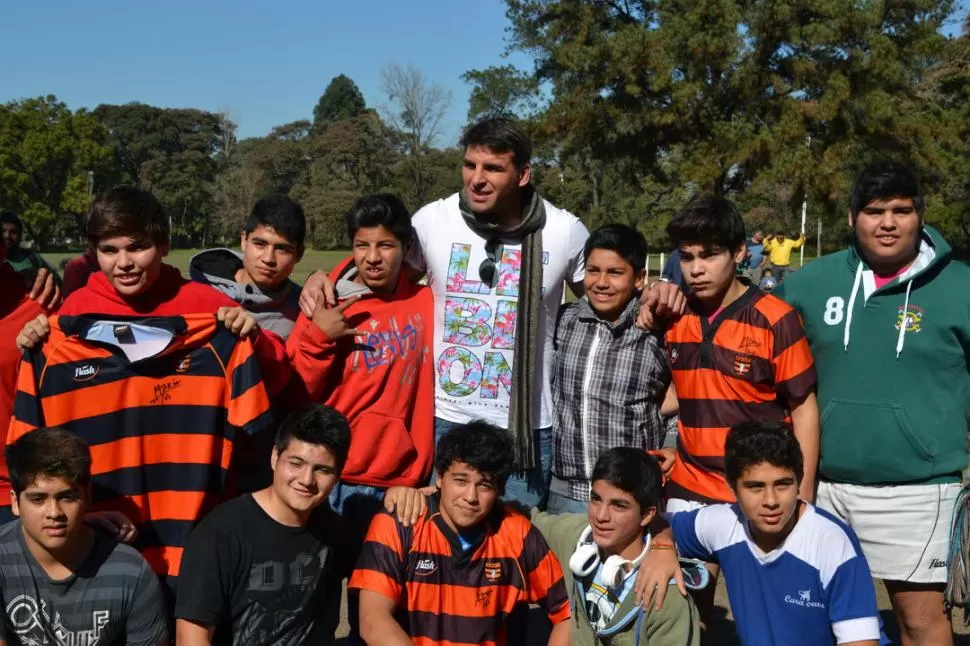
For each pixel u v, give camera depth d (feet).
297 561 11.27
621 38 105.60
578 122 112.68
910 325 12.03
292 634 11.32
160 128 313.73
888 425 12.19
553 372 13.78
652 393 13.26
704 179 104.42
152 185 277.85
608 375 13.09
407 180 233.14
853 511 12.68
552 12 119.24
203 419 11.38
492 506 11.96
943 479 12.28
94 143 241.14
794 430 12.39
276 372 12.04
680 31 103.76
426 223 13.82
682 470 12.84
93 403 11.11
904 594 12.71
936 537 12.26
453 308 13.48
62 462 10.15
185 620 10.72
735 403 12.26
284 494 10.99
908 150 105.40
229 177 284.61
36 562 10.61
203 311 11.76
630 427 13.12
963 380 12.25
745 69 102.47
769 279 71.61
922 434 12.10
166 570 11.43
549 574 12.04
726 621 16.56
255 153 281.13
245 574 11.02
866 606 10.84
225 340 11.43
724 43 100.68
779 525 10.93
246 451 12.08
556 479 13.73
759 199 158.71
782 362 12.04
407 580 11.66
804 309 12.87
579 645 12.13
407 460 12.90
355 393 12.66
